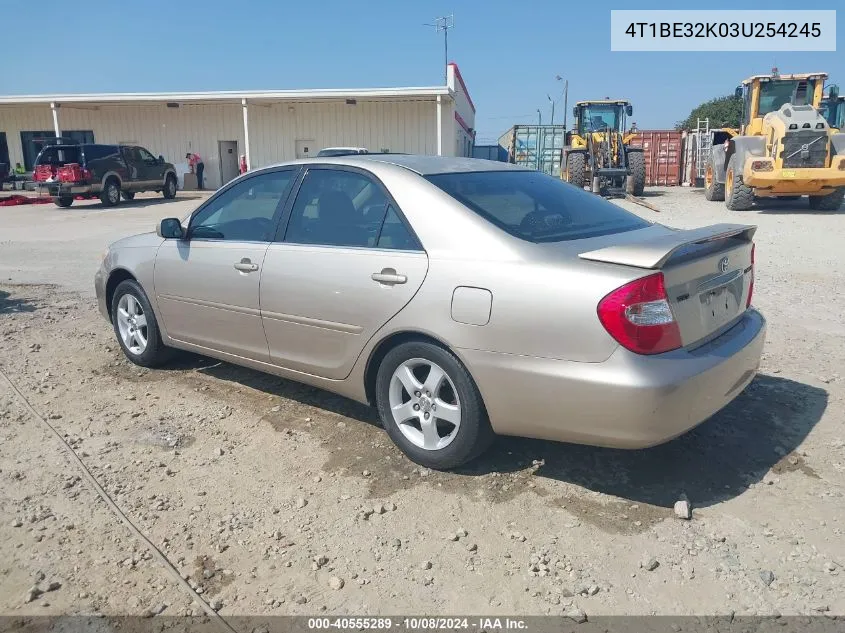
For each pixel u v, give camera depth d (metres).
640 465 3.77
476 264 3.40
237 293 4.47
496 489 3.57
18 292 8.46
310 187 4.27
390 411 3.85
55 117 30.55
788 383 4.88
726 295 3.59
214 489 3.65
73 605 2.79
